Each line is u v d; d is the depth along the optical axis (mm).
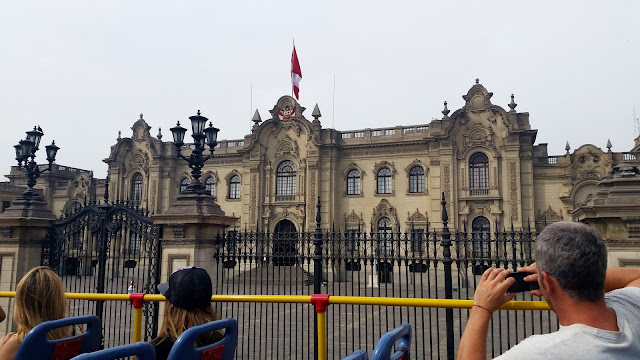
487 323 2633
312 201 42344
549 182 36812
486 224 37500
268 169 44750
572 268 2297
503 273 2822
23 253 13211
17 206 13586
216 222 11844
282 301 6613
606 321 2316
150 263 11953
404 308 21484
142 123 48875
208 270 11594
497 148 37594
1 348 3984
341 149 43250
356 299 6242
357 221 41750
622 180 9602
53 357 3670
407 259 9672
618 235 9305
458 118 39000
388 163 41469
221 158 47688
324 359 6273
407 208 40281
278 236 10898
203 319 3963
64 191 51750
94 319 4062
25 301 4176
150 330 11742
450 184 38312
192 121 12852
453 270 28922
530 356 2215
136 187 49062
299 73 44875
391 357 3203
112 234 12773
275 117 45031
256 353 12445
